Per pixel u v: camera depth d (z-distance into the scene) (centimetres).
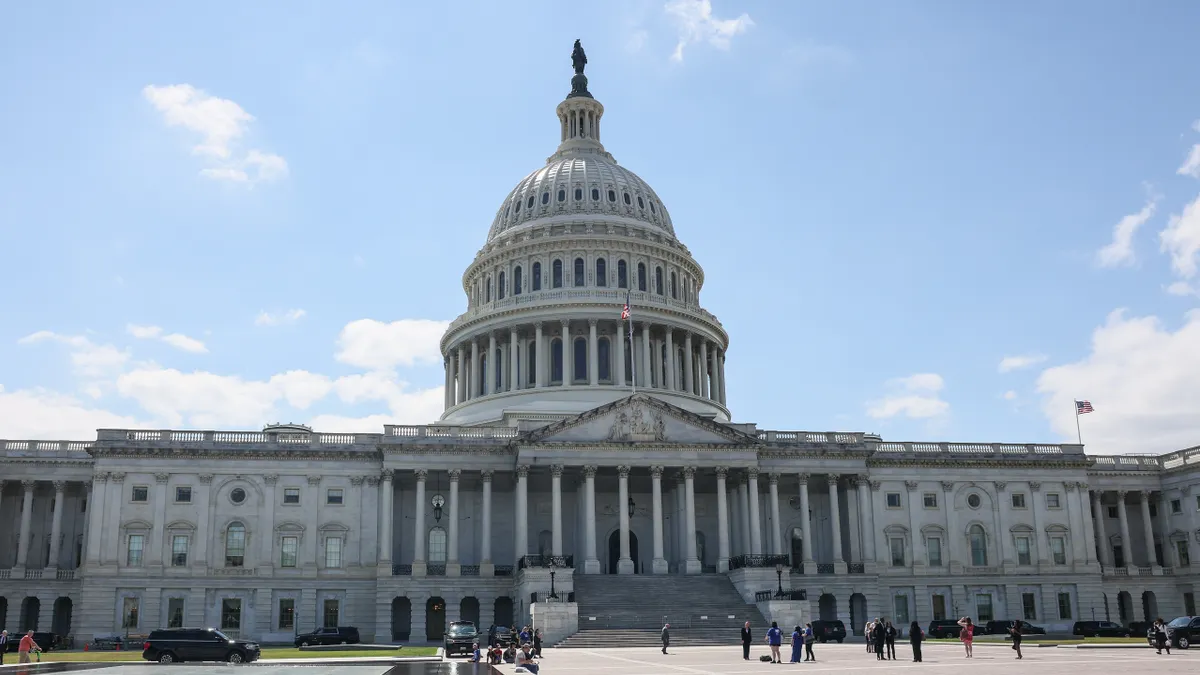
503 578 9725
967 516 10919
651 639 7831
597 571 9562
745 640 5884
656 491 9756
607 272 12875
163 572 9638
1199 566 11044
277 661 6334
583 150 14512
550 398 11962
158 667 5684
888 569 10588
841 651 6938
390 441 10000
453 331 13162
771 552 10250
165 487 9844
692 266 13688
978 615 10694
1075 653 6372
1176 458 11531
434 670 5319
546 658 6228
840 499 10844
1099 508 11462
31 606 10181
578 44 15238
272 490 9969
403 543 10250
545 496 10512
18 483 10331
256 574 9738
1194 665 4975
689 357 12800
